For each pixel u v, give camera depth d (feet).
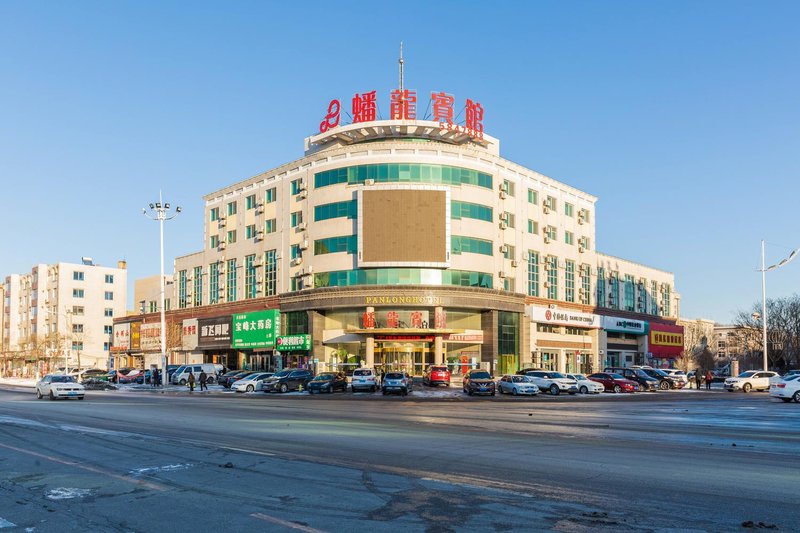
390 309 175.94
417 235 171.53
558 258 217.97
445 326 172.86
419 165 176.04
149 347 260.01
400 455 44.11
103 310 362.94
